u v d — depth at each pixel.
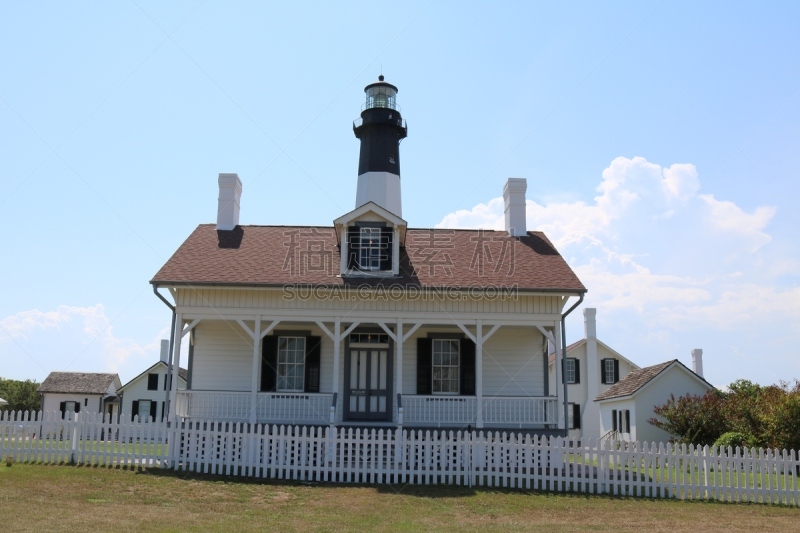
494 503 12.81
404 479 14.60
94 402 48.62
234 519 10.84
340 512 11.70
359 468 14.63
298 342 19.80
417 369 19.62
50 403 48.19
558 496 13.63
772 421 19.17
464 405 18.23
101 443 14.99
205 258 19.25
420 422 18.14
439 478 14.70
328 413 18.28
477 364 18.09
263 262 19.27
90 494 12.15
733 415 22.36
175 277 17.88
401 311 18.25
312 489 13.73
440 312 18.28
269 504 12.23
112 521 10.21
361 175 26.92
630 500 13.42
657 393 28.69
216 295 18.17
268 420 18.09
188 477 14.27
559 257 20.30
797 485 13.49
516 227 22.20
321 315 18.19
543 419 18.16
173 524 10.23
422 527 10.66
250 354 19.72
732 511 12.62
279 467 14.81
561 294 18.17
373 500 12.82
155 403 43.09
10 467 13.97
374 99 27.05
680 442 24.00
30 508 10.72
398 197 26.81
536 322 18.30
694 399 25.09
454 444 14.77
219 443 15.12
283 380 19.58
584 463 14.23
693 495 13.79
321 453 15.12
